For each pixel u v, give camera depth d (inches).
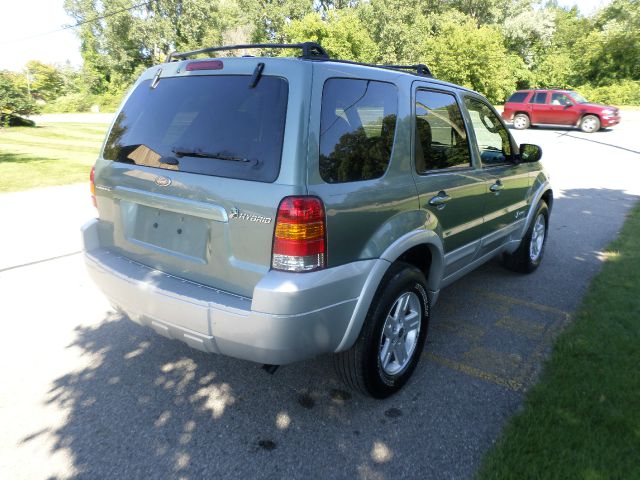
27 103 1014.4
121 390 118.1
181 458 95.7
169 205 101.0
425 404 113.2
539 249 205.3
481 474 90.3
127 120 116.4
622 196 363.6
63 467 93.0
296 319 87.2
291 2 2150.6
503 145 165.2
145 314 102.8
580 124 842.2
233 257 93.0
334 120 94.3
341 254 94.5
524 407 110.9
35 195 350.6
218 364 130.4
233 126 94.8
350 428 104.7
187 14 2239.2
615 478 87.9
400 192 108.7
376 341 105.5
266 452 97.3
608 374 121.3
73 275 195.5
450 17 1704.0
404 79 116.7
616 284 184.5
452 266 140.9
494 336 146.6
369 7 1791.3
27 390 117.5
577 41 1900.8
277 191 86.4
